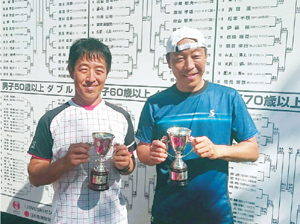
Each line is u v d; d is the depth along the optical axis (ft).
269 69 5.44
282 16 5.27
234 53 5.69
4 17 8.13
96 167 4.29
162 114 4.88
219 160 4.76
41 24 7.61
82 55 4.41
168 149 4.84
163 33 6.25
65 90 7.39
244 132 4.64
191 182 4.72
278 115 5.43
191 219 4.75
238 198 5.85
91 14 6.98
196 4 5.93
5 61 8.20
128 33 6.60
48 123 4.47
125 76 6.70
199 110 4.72
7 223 8.45
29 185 8.05
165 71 6.29
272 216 5.57
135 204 6.79
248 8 5.52
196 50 4.47
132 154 5.04
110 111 4.79
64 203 4.38
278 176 5.50
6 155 8.37
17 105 8.10
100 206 4.47
